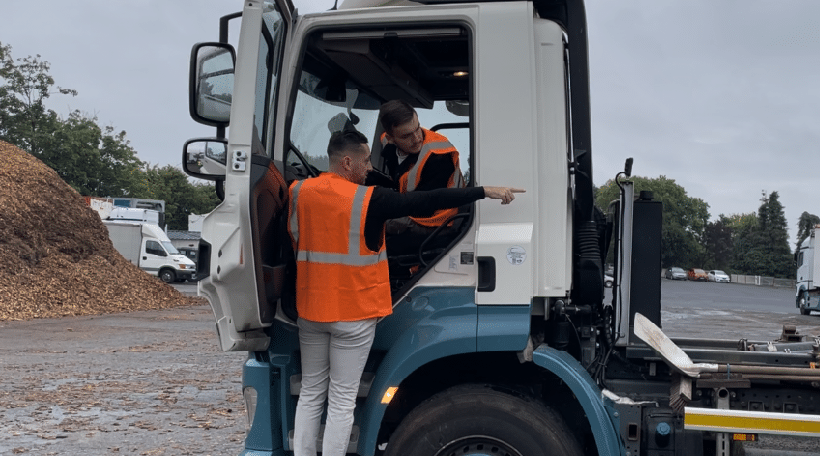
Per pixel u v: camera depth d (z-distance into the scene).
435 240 3.61
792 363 3.66
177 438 5.95
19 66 57.81
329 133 4.02
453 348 3.32
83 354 11.00
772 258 87.56
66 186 23.27
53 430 6.17
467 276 3.46
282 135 3.61
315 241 3.38
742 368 3.42
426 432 3.35
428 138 3.70
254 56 3.17
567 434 3.39
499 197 3.32
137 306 20.06
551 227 3.49
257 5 3.16
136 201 41.22
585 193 3.69
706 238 106.69
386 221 3.66
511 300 3.37
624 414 3.53
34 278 18.53
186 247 49.06
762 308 29.22
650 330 3.62
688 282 69.25
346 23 3.62
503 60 3.51
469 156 3.93
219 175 3.32
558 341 3.71
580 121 3.65
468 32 3.55
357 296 3.34
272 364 3.54
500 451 3.32
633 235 3.79
